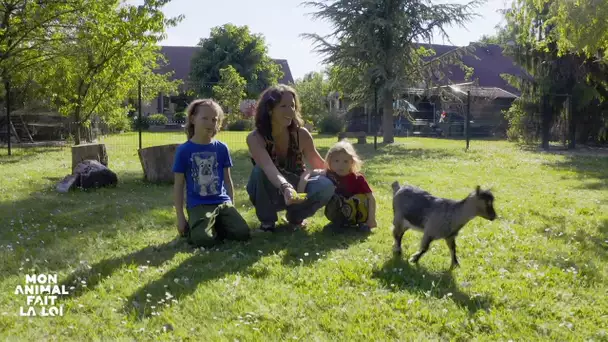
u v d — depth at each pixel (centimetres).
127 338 331
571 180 1145
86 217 692
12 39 1748
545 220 701
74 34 1808
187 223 575
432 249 539
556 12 1487
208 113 574
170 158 1034
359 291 416
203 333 341
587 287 438
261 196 605
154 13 1764
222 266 479
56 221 669
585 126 2420
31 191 912
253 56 5419
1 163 1428
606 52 1606
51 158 1591
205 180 563
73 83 1895
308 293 408
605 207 809
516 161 1614
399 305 387
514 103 2595
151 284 429
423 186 1019
